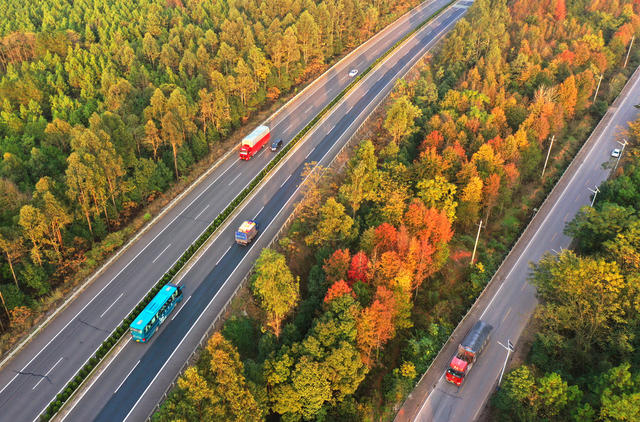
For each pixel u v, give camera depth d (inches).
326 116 5467.5
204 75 5477.4
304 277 3558.1
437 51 6963.6
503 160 4222.4
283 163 4670.3
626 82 6323.8
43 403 2615.7
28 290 3248.0
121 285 3348.9
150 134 4138.8
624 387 2409.0
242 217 3993.6
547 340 2987.2
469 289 3727.9
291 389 2576.3
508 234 4281.5
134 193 3983.8
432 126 4704.7
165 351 2920.8
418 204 3622.0
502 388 2802.7
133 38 6314.0
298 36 6171.3
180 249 3659.0
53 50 5748.0
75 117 4635.8
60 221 3358.8
